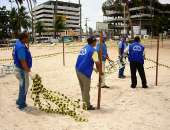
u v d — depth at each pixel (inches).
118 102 355.3
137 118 291.1
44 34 5851.4
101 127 264.5
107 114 305.4
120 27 5123.0
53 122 280.5
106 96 388.2
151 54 1194.0
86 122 279.3
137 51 438.0
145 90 426.9
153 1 4975.4
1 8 4183.1
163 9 5472.4
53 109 319.9
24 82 317.7
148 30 5073.8
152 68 700.0
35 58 1024.2
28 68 308.0
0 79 535.8
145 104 344.5
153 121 281.7
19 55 304.7
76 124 273.9
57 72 643.5
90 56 314.0
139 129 259.0
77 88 447.5
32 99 336.5
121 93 406.6
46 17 6929.1
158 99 368.8
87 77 316.2
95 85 472.1
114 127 264.2
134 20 5172.2
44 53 1315.2
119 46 544.1
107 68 650.2
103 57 434.9
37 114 306.5
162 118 291.1
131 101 359.3
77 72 318.0
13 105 341.1
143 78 443.2
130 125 269.7
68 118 293.3
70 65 789.2
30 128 263.6
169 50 1485.0
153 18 4995.1
